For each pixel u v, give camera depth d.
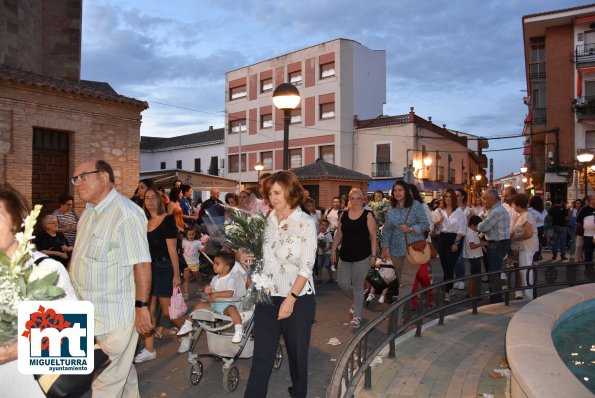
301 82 39.47
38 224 8.41
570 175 30.33
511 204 9.16
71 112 11.69
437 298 6.57
